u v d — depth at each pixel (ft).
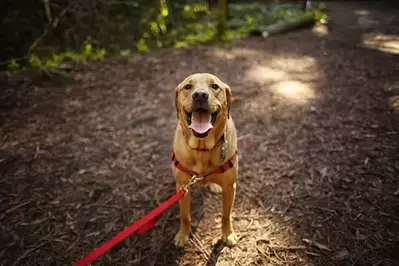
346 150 11.48
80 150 12.17
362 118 13.64
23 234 8.26
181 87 7.17
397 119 13.14
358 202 8.92
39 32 22.39
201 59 23.20
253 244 7.83
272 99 16.42
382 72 18.93
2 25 20.97
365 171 10.19
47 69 19.21
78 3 24.27
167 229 8.50
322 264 7.14
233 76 19.92
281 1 48.39
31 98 16.42
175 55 23.98
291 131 13.20
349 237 7.79
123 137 13.17
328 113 14.46
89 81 18.94
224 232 8.00
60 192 9.86
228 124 7.43
